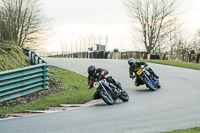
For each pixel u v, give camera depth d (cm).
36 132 1602
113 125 1742
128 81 3819
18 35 7675
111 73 4531
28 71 2930
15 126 1755
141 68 3128
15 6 7506
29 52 3747
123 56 10188
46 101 2645
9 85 2694
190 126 1706
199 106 2308
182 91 3067
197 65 6125
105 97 2386
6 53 3372
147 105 2372
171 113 2066
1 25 7312
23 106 2481
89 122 1827
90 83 2416
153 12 11519
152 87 3089
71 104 2512
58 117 1991
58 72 4216
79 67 5212
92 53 11150
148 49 11688
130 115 2014
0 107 2522
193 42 10894
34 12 7875
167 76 4272
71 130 1638
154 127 1688
